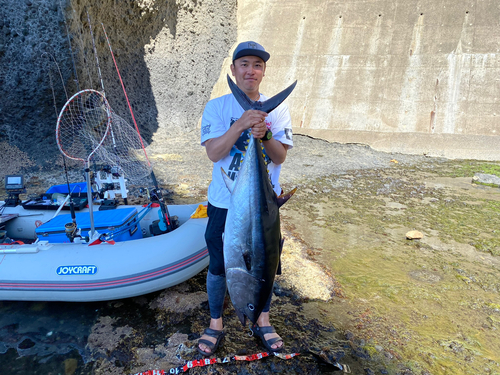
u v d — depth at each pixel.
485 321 3.19
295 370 2.60
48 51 6.89
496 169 8.49
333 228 5.20
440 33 11.32
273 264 2.22
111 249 3.12
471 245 4.69
